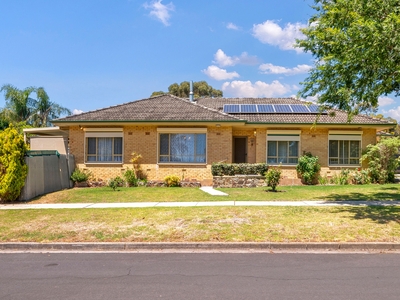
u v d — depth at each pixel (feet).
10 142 45.55
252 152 65.10
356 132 63.41
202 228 28.27
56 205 42.47
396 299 15.67
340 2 35.70
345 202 41.01
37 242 25.82
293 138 63.36
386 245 24.18
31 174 48.34
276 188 54.95
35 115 109.91
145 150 62.13
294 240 25.11
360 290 16.75
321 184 61.87
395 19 29.14
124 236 26.73
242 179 58.13
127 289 17.22
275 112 67.31
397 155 68.44
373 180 62.49
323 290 16.79
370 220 30.35
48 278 19.06
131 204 42.11
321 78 40.81
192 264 21.22
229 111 68.59
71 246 25.34
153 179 61.82
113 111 64.49
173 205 40.37
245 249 24.54
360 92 35.42
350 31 32.04
